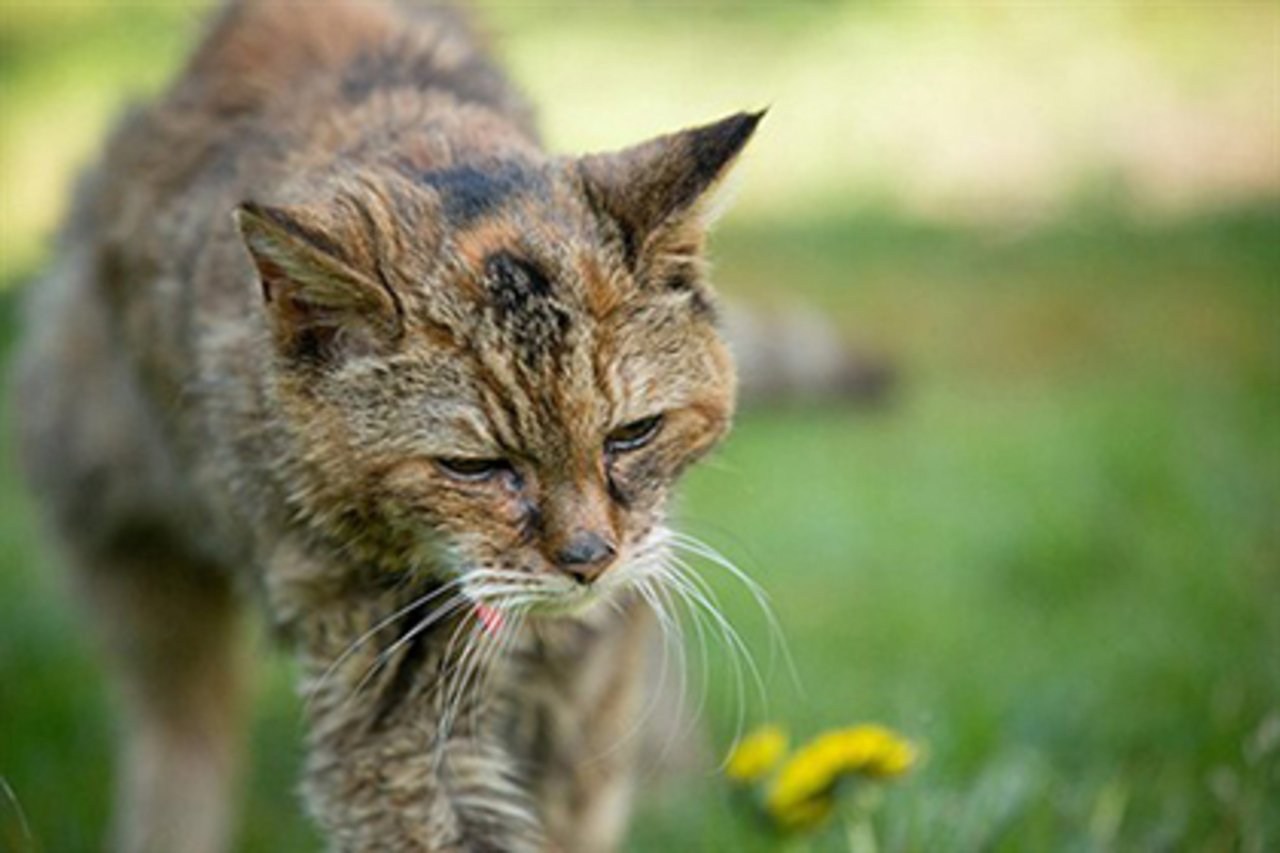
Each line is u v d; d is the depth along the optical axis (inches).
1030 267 761.6
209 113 368.5
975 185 832.3
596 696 345.7
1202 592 477.1
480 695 319.6
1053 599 498.3
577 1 1019.9
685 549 358.0
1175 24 949.2
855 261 772.6
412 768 315.0
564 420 300.0
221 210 339.9
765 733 373.4
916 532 538.3
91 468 398.6
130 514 396.8
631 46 976.9
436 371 298.4
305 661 322.0
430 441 299.7
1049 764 395.9
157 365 361.4
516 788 327.0
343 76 357.4
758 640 472.1
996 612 492.4
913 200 830.5
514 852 321.7
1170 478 541.6
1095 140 853.2
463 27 394.3
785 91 925.2
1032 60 930.7
